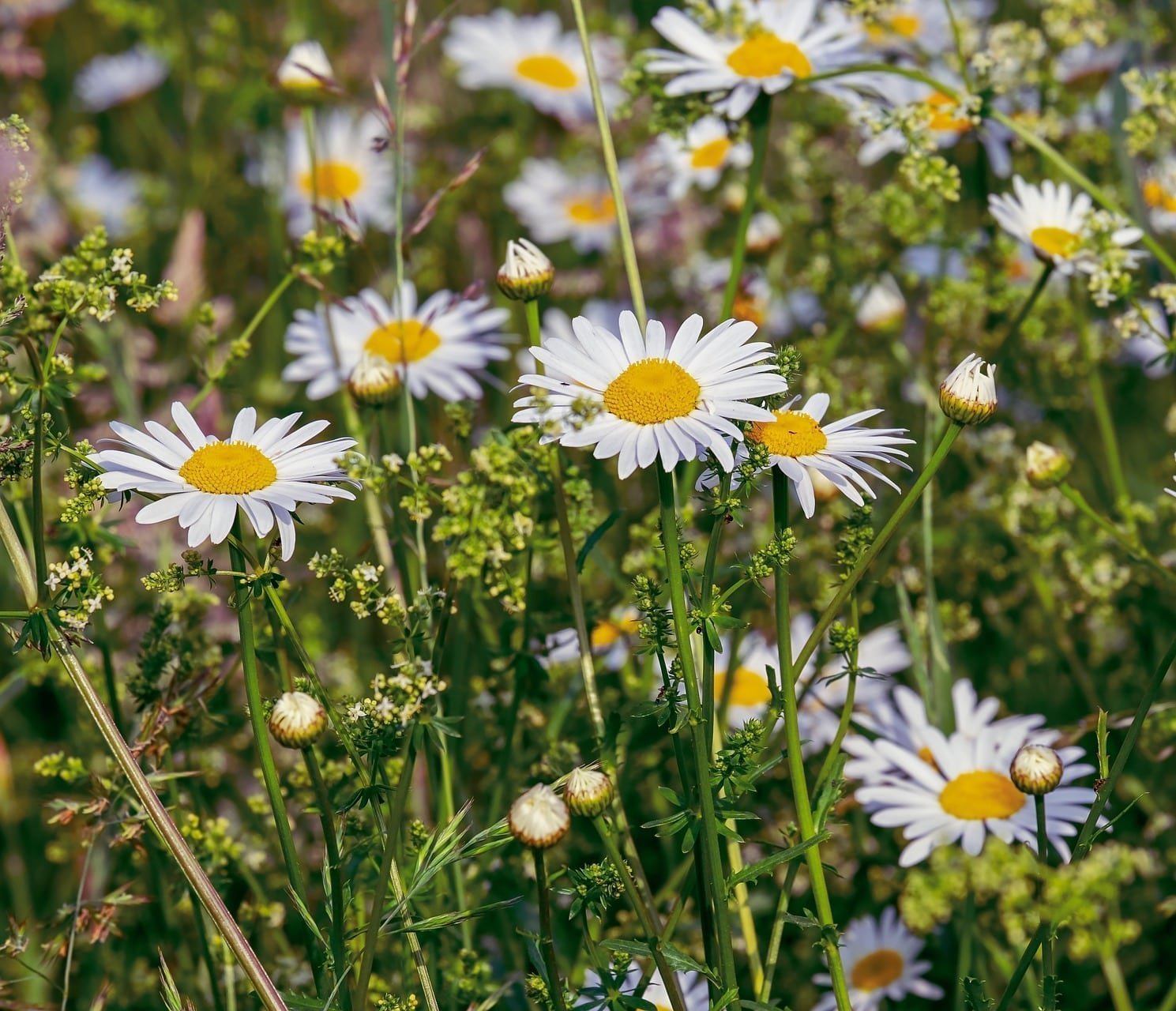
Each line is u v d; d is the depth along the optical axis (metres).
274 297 0.68
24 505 0.66
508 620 0.63
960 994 0.64
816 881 0.55
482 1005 0.59
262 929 0.64
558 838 0.52
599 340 0.56
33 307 0.59
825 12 0.74
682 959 0.54
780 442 0.55
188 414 0.56
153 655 0.62
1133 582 0.74
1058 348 0.79
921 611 0.70
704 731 0.53
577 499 0.60
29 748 0.76
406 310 0.77
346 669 0.75
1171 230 0.81
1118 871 0.56
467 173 0.66
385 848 0.55
